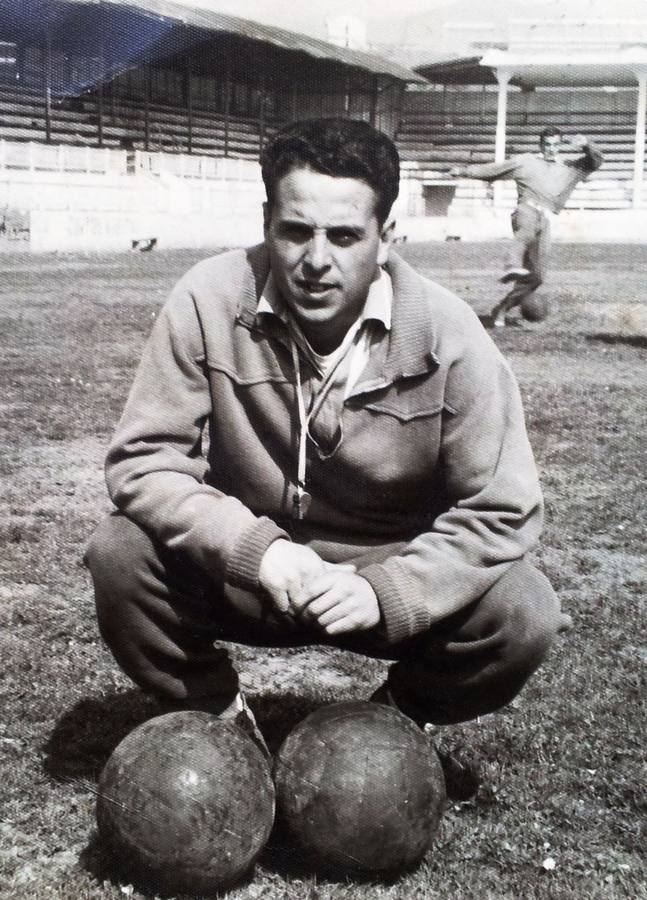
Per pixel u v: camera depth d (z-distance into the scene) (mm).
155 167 42781
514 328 16938
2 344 13930
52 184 35156
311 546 3412
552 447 8875
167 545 3133
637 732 3973
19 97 43406
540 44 58031
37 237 34094
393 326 3092
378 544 3418
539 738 3887
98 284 22703
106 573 3201
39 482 7574
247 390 3178
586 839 3281
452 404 3158
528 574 3223
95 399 10578
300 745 2957
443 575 3082
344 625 3014
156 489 3127
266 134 56969
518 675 3242
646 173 60281
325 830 2875
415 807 2896
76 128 45438
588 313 18969
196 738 2877
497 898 2936
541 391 11391
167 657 3291
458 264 30578
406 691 3385
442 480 3334
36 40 42688
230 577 3041
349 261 2934
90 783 3514
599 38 57938
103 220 36406
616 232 52438
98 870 3029
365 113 60438
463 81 63906
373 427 3166
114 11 43594
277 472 3271
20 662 4492
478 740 3854
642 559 6215
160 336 3217
